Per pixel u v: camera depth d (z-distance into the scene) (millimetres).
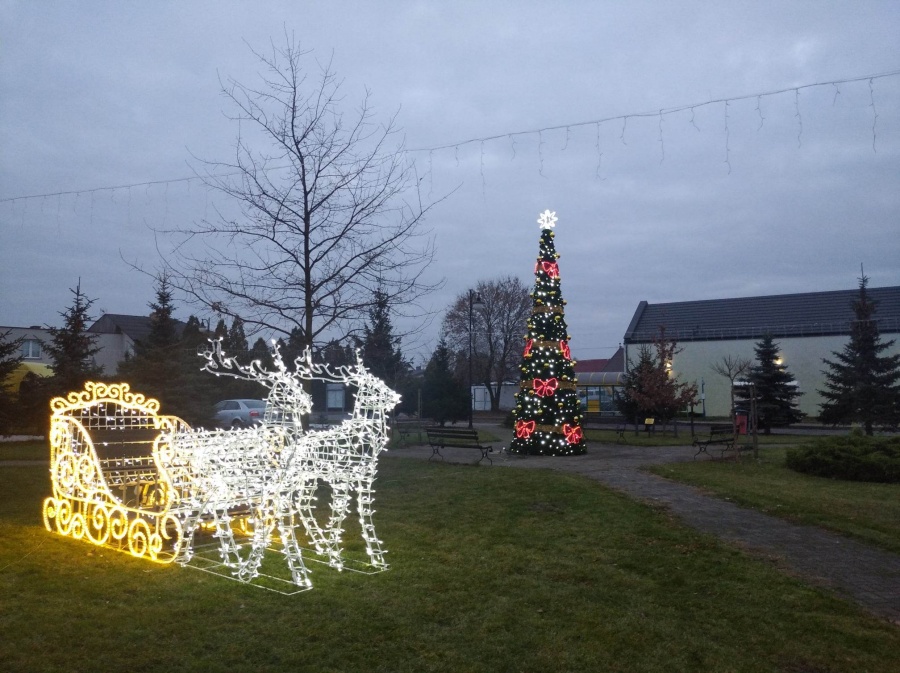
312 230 12359
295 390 6988
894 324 44188
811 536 8758
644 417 28688
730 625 5516
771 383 32188
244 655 4672
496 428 34750
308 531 7590
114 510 7348
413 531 8633
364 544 7914
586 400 44156
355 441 8430
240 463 7238
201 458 6973
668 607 5906
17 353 29469
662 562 7277
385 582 6395
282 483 6516
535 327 19766
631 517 9547
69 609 5402
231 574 6488
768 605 5992
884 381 31406
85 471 7641
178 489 7574
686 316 51375
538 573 6793
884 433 32656
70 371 22531
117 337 39469
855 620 5684
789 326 47062
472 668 4609
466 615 5555
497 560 7250
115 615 5301
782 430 33094
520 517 9492
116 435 8484
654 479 13688
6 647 4660
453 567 6957
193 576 6375
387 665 4605
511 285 56531
